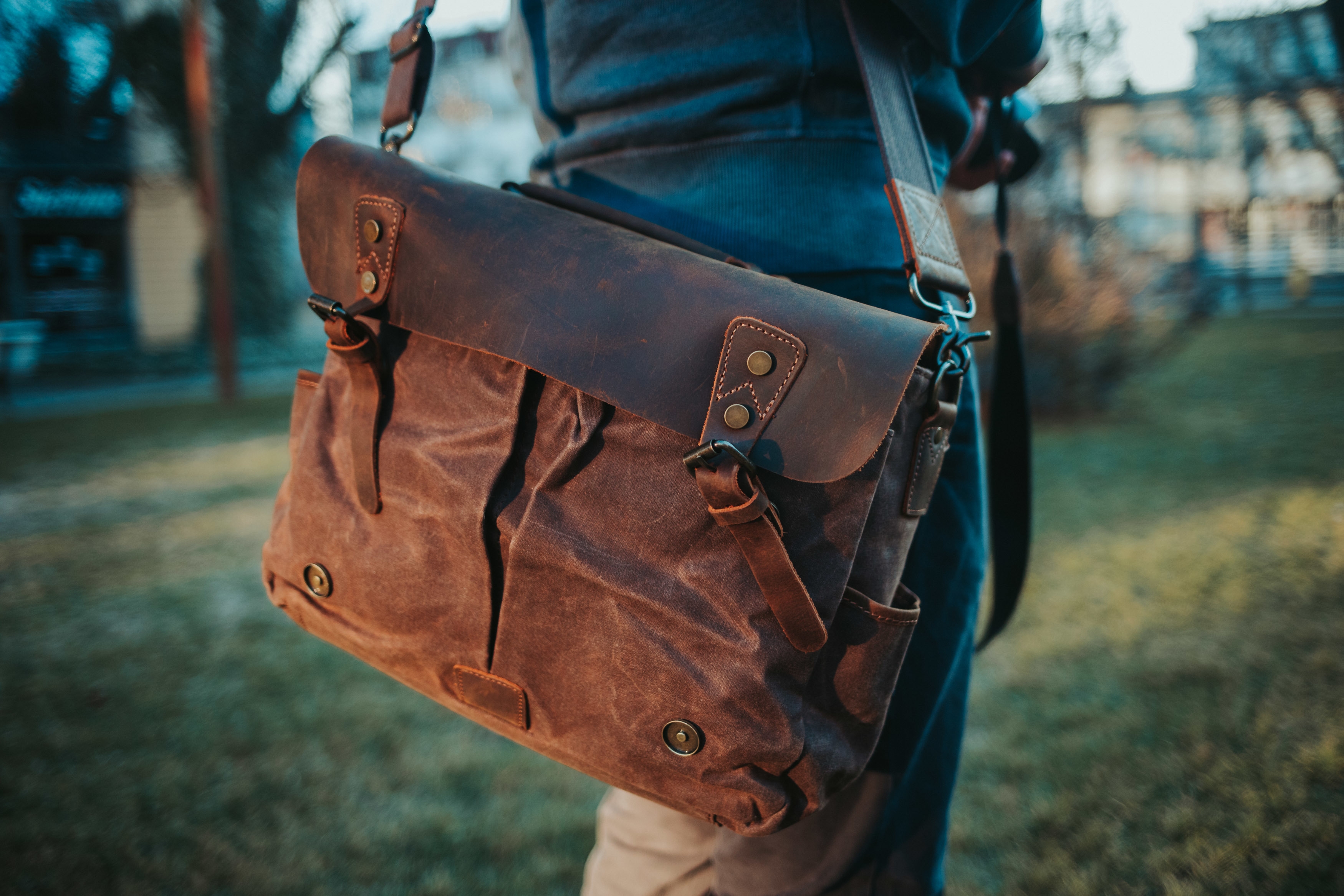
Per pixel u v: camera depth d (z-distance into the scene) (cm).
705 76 72
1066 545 347
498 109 2152
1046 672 236
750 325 60
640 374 62
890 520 63
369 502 73
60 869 162
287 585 82
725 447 58
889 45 70
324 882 160
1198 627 258
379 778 196
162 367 1250
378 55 1336
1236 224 1800
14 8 1169
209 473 540
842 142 72
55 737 214
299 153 1445
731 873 80
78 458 593
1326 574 293
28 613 302
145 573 346
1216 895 146
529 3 87
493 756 206
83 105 1295
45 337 1332
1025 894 150
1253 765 184
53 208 1362
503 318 67
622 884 98
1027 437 108
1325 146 1109
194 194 1352
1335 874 148
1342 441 508
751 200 72
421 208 72
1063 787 182
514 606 66
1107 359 629
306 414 86
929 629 76
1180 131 1727
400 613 72
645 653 61
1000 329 110
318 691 241
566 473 64
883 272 73
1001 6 75
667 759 62
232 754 206
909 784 77
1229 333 1221
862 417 57
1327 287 1816
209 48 894
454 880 160
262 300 1470
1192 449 517
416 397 72
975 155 108
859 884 76
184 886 158
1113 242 643
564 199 75
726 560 61
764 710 60
